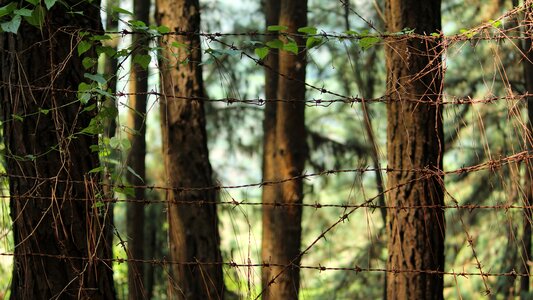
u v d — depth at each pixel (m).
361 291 11.62
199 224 6.86
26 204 3.69
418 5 5.06
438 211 4.88
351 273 11.38
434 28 5.08
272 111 10.16
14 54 3.72
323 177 11.47
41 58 3.71
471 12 10.85
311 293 11.66
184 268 6.75
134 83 7.99
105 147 3.66
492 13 10.23
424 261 4.88
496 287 9.33
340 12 11.28
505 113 9.74
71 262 3.67
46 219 3.69
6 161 3.79
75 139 3.72
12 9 3.45
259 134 11.64
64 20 3.74
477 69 10.36
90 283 3.71
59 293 3.67
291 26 9.06
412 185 4.90
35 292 3.68
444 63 4.11
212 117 11.30
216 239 6.93
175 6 6.80
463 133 10.01
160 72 3.92
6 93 3.75
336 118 12.12
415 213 4.89
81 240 3.71
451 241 10.48
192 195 6.86
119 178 3.69
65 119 3.72
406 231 4.91
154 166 11.68
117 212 10.83
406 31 4.10
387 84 4.87
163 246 10.10
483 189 9.88
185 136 6.87
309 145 11.38
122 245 3.78
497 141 9.66
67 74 3.74
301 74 9.45
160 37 3.79
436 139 4.90
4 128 3.78
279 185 9.51
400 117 4.91
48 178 3.65
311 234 12.66
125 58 3.72
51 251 3.69
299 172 9.46
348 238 12.70
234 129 11.40
